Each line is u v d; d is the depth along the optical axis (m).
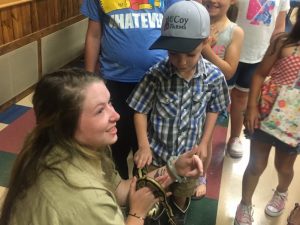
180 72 1.38
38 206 0.80
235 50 1.77
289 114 1.51
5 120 2.72
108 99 0.88
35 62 3.12
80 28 3.74
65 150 0.84
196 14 1.25
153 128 1.48
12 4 2.68
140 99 1.46
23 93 3.04
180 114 1.43
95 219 0.82
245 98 2.27
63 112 0.82
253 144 1.69
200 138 1.52
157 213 1.28
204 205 1.99
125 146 1.80
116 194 1.09
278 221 1.91
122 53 1.53
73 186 0.81
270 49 1.53
